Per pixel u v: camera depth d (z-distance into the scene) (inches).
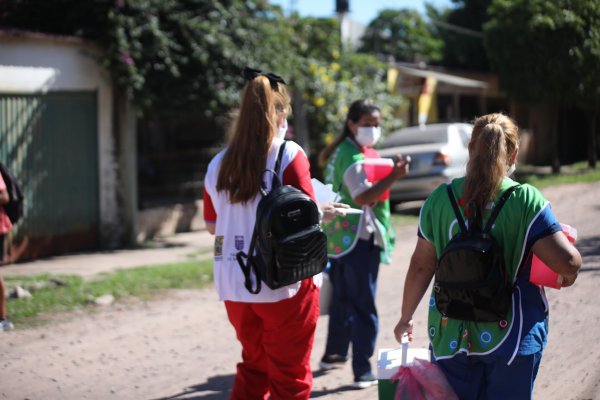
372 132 196.2
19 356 226.8
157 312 277.4
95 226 442.6
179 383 204.7
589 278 279.0
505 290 116.3
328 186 163.5
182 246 455.5
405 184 524.1
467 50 1078.4
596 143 785.6
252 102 137.1
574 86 439.2
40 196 407.8
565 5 399.5
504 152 120.3
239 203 136.1
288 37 539.8
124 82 427.5
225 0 471.5
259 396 144.6
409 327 129.9
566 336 218.4
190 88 450.9
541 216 116.4
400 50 1189.7
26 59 394.9
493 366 117.2
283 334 136.6
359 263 194.1
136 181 462.9
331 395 191.3
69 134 422.9
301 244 131.0
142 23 433.7
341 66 643.5
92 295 292.8
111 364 220.7
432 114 837.2
